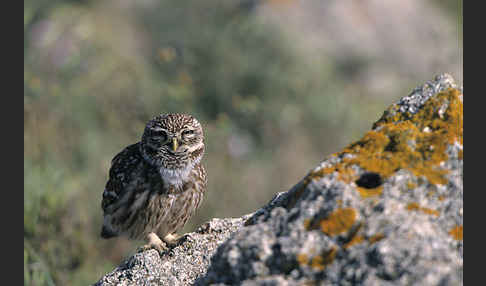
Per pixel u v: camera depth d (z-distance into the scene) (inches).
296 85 709.9
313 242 158.1
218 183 518.0
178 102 606.2
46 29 685.9
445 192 163.0
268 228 167.0
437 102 186.9
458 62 894.4
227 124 590.6
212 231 249.1
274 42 764.0
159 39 828.0
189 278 227.1
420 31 926.4
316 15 880.9
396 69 875.4
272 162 611.5
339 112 693.9
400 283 143.3
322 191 168.7
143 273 227.8
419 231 152.8
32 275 369.7
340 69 850.1
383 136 180.5
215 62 725.3
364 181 171.0
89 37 691.4
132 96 578.6
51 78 606.2
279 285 151.9
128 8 887.1
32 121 500.1
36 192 424.5
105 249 436.1
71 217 433.7
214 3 885.8
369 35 886.4
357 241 154.3
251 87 705.0
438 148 173.2
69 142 512.1
